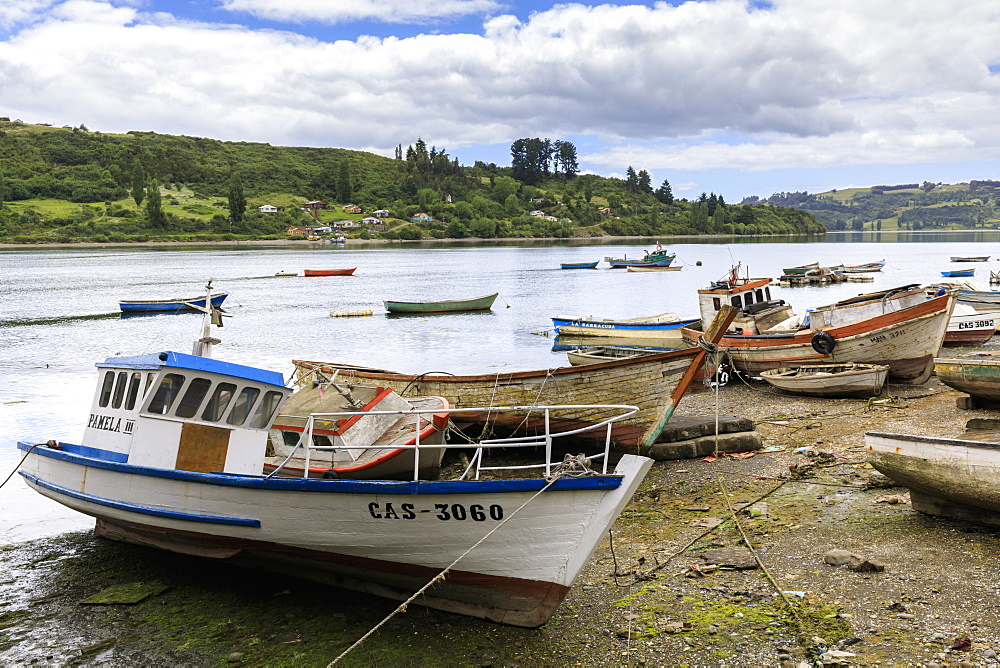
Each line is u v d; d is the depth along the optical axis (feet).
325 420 47.85
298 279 296.92
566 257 477.77
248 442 40.22
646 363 54.49
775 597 32.19
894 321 78.07
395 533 33.63
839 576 33.65
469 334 143.23
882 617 29.71
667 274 326.44
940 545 36.04
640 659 28.37
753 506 44.39
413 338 137.59
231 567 40.24
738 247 654.12
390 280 292.20
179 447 39.50
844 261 407.23
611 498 30.50
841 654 27.12
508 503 31.45
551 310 187.93
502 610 32.89
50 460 44.68
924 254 492.13
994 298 132.05
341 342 132.57
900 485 45.14
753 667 27.17
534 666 28.84
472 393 60.85
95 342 134.21
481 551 32.53
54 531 46.26
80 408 82.12
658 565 36.55
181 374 39.09
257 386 39.93
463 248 637.71
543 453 61.21
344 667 29.71
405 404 50.42
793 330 91.91
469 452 61.72
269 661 30.45
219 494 36.73
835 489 46.19
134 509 39.58
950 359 68.64
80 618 34.94
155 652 31.58
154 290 241.76
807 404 73.51
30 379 99.35
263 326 156.66
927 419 62.85
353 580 36.70
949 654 26.68
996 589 31.12
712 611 31.45
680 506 45.55
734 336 88.89
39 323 162.40
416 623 33.40
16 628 34.14
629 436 55.88
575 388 57.47
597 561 37.96
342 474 45.32
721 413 69.00
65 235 650.43
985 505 36.94
